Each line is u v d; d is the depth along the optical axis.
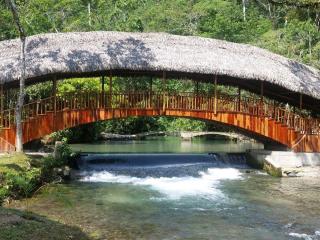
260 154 24.09
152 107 23.16
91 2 57.56
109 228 12.19
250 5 62.59
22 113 21.77
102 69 21.58
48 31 42.25
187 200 16.09
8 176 15.19
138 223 12.81
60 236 10.03
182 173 21.94
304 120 24.34
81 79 34.69
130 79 37.94
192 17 63.28
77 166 22.27
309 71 25.86
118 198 16.20
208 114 23.66
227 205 15.37
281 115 24.31
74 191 17.39
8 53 22.25
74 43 23.11
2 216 10.47
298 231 12.23
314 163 23.80
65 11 52.41
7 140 21.33
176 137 47.47
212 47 24.38
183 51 23.41
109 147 33.53
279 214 14.13
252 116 24.05
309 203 15.77
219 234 11.88
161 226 12.55
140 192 17.47
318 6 23.23
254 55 24.88
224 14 61.25
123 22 55.50
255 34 58.09
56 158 20.34
